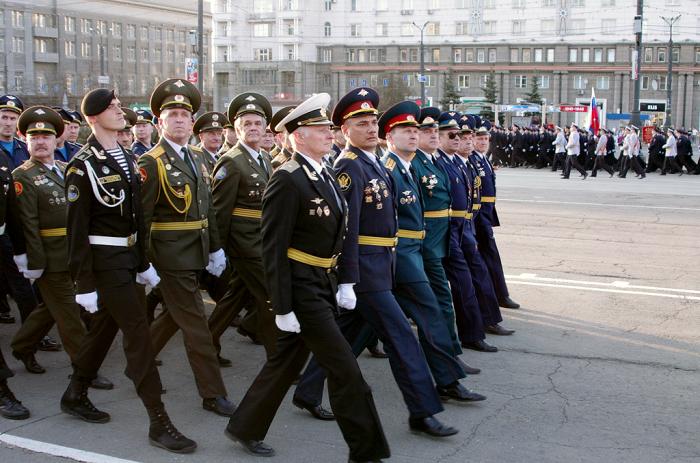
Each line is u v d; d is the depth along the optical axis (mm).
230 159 6262
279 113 7457
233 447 4945
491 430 5215
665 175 26062
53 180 6402
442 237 6094
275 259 4461
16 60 79812
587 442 5012
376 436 4496
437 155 6801
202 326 5586
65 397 5379
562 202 17375
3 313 8125
